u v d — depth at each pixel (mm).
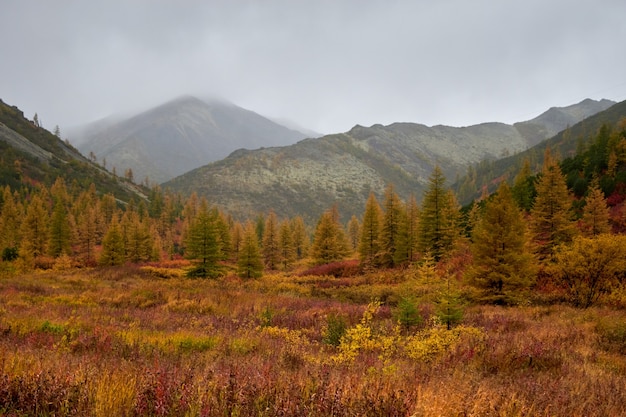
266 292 25000
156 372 4164
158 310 15078
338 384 4102
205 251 34969
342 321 9773
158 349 6746
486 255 19625
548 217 29422
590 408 4105
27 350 5984
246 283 30359
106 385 3785
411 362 6750
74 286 24047
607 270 16812
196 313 14562
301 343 8867
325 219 51812
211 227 35531
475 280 19391
